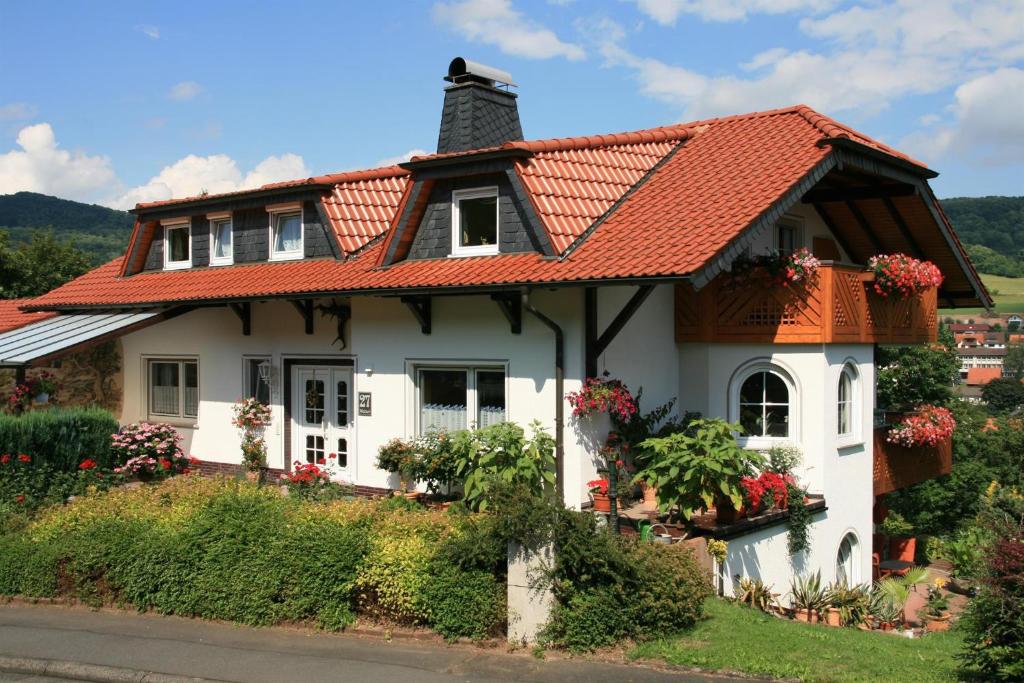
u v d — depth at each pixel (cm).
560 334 1220
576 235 1269
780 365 1316
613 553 859
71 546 1058
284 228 1664
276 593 958
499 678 793
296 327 1568
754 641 864
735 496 1047
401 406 1422
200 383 1714
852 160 1366
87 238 8375
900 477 1586
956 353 3975
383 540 949
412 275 1327
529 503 870
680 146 1587
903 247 1725
